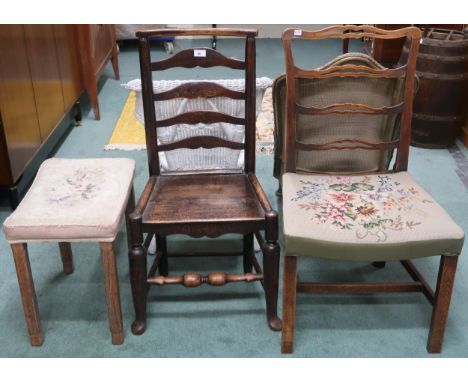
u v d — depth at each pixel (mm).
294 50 5238
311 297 1910
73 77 3291
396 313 1835
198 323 1788
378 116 1855
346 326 1776
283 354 1661
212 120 1812
